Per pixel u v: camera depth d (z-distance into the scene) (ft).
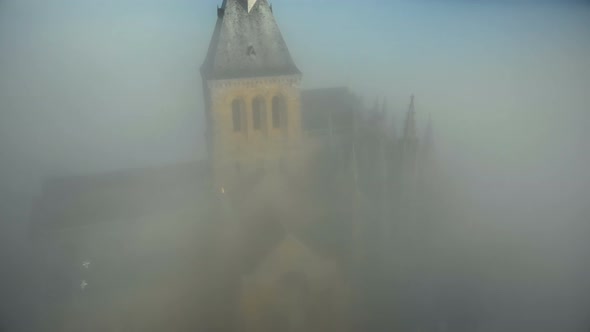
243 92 75.66
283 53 77.97
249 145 79.05
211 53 77.66
